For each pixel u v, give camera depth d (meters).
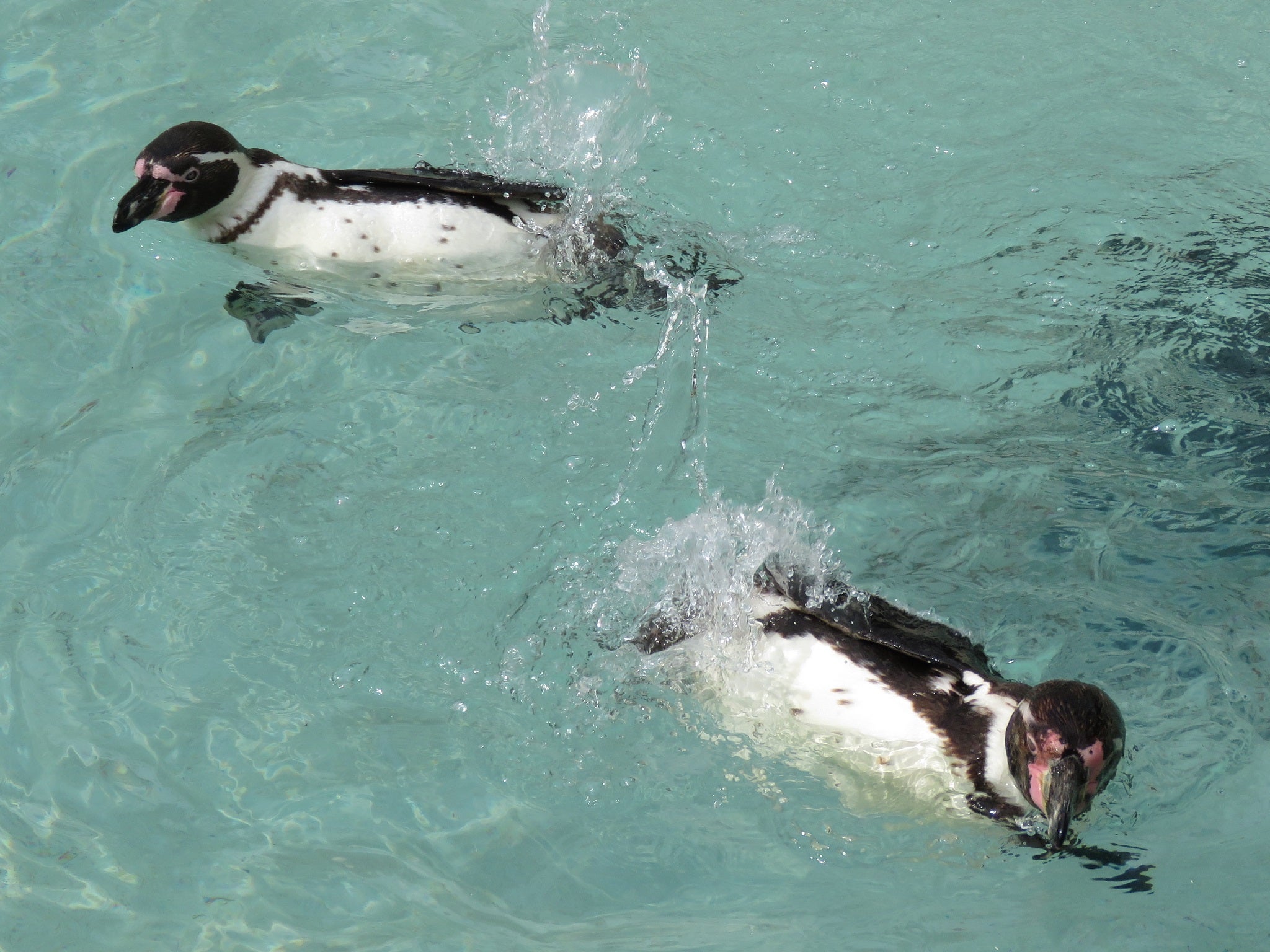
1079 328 7.73
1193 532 6.41
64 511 6.32
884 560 6.23
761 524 6.18
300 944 4.56
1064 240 8.42
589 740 5.34
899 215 8.62
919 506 6.52
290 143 9.08
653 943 4.58
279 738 5.32
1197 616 5.96
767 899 4.76
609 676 5.56
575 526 6.30
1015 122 9.57
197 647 5.69
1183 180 9.01
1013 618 5.95
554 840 4.97
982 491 6.64
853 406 7.16
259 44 10.18
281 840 4.93
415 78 9.86
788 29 10.51
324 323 7.45
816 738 5.04
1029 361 7.50
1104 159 9.18
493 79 9.84
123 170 8.76
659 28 10.49
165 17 10.41
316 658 5.66
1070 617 5.95
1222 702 5.50
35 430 6.79
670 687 5.39
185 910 4.67
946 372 7.41
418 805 5.09
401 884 4.79
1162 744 5.31
